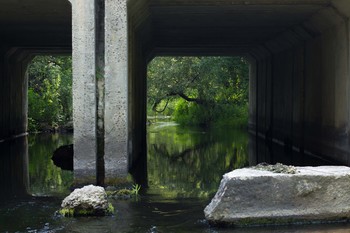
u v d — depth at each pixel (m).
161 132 33.47
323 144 17.23
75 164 11.37
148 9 15.77
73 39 11.34
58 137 29.03
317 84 17.98
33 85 34.84
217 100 40.38
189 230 8.30
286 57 22.77
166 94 40.31
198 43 24.92
